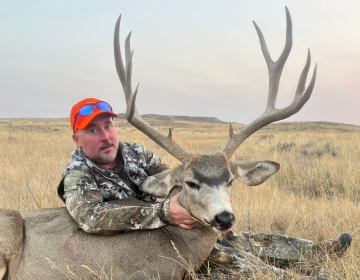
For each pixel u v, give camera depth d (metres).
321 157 4.40
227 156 1.41
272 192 2.73
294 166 3.64
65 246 1.33
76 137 1.47
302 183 3.19
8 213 1.38
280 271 1.37
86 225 1.29
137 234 1.35
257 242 1.57
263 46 1.54
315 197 2.89
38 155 4.11
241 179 1.43
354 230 1.80
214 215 1.21
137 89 1.36
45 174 2.99
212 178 1.28
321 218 2.04
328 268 1.41
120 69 1.42
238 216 2.04
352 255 1.42
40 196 2.23
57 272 1.30
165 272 1.33
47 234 1.36
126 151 1.55
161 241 1.35
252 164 1.43
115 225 1.29
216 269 1.43
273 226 2.03
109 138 1.45
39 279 1.30
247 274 1.38
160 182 1.41
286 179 3.40
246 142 7.07
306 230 1.90
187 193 1.31
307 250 1.51
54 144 5.09
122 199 1.42
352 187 2.91
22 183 2.67
